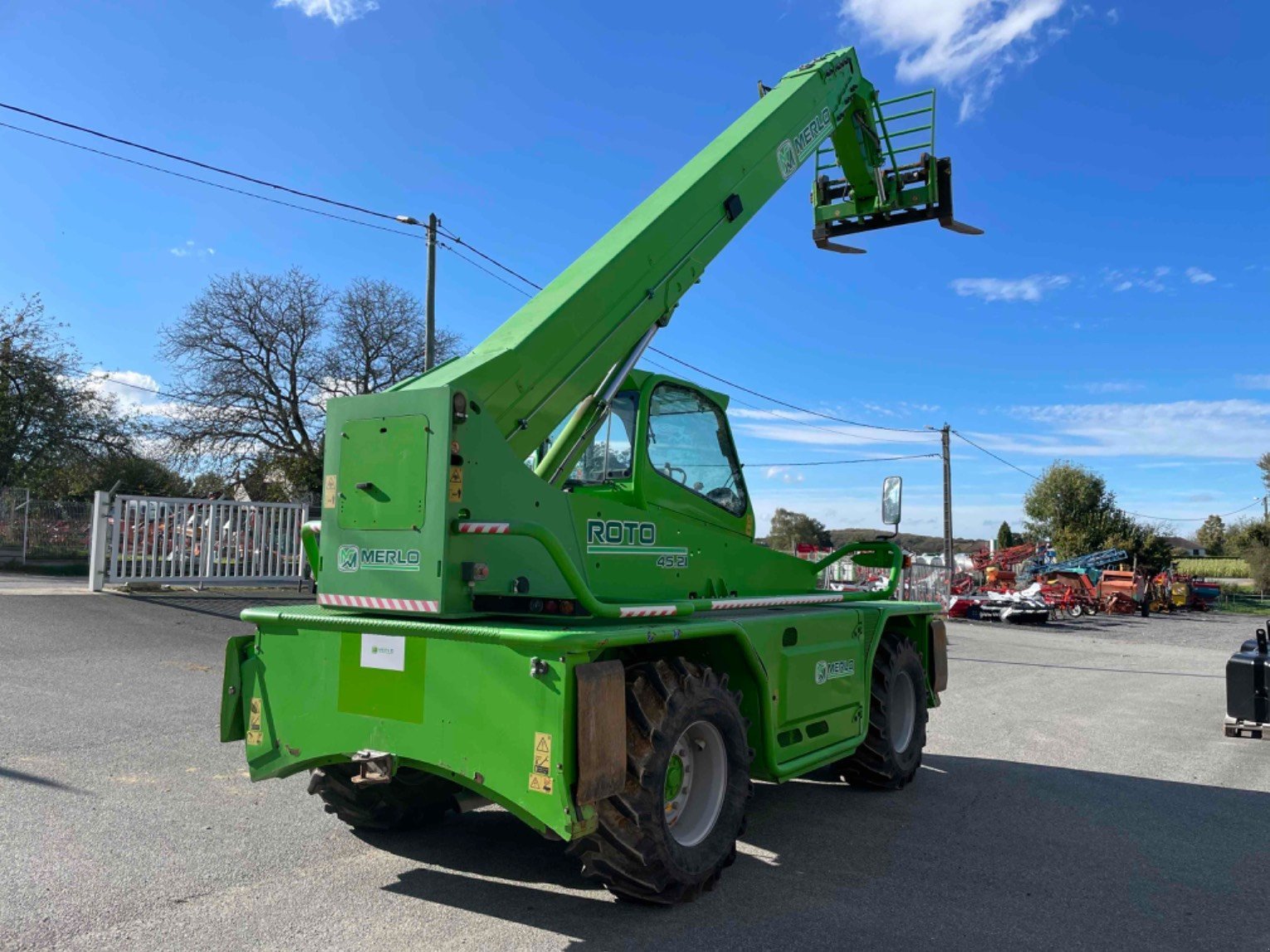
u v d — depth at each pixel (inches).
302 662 170.4
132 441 1332.4
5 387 1255.5
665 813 161.2
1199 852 208.4
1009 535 2901.1
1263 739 353.7
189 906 154.6
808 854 199.8
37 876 163.2
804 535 1583.4
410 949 140.9
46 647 390.3
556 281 200.1
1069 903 172.7
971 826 225.3
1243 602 2017.7
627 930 152.2
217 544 611.2
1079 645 820.6
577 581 154.4
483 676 148.3
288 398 1359.5
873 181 327.0
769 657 198.4
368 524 163.2
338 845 190.5
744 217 244.7
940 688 301.6
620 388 217.5
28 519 978.1
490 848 193.6
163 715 292.4
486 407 170.2
